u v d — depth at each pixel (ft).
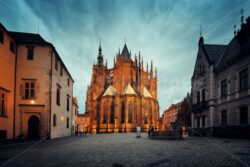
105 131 290.76
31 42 94.07
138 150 50.16
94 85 329.93
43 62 95.04
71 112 156.66
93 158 37.35
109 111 293.84
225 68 108.27
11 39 88.12
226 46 135.03
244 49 88.84
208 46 134.51
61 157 38.60
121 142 79.82
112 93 305.32
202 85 132.98
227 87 106.01
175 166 29.66
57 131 108.27
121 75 312.09
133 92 299.79
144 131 288.10
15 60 91.66
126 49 366.84
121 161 34.06
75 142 77.97
